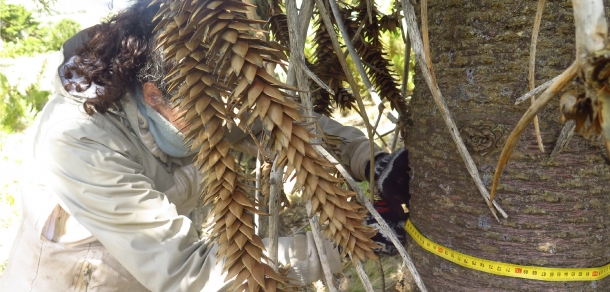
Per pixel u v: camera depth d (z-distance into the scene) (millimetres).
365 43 1815
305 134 931
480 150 1251
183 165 1736
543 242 1260
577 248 1262
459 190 1324
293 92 1305
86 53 1525
